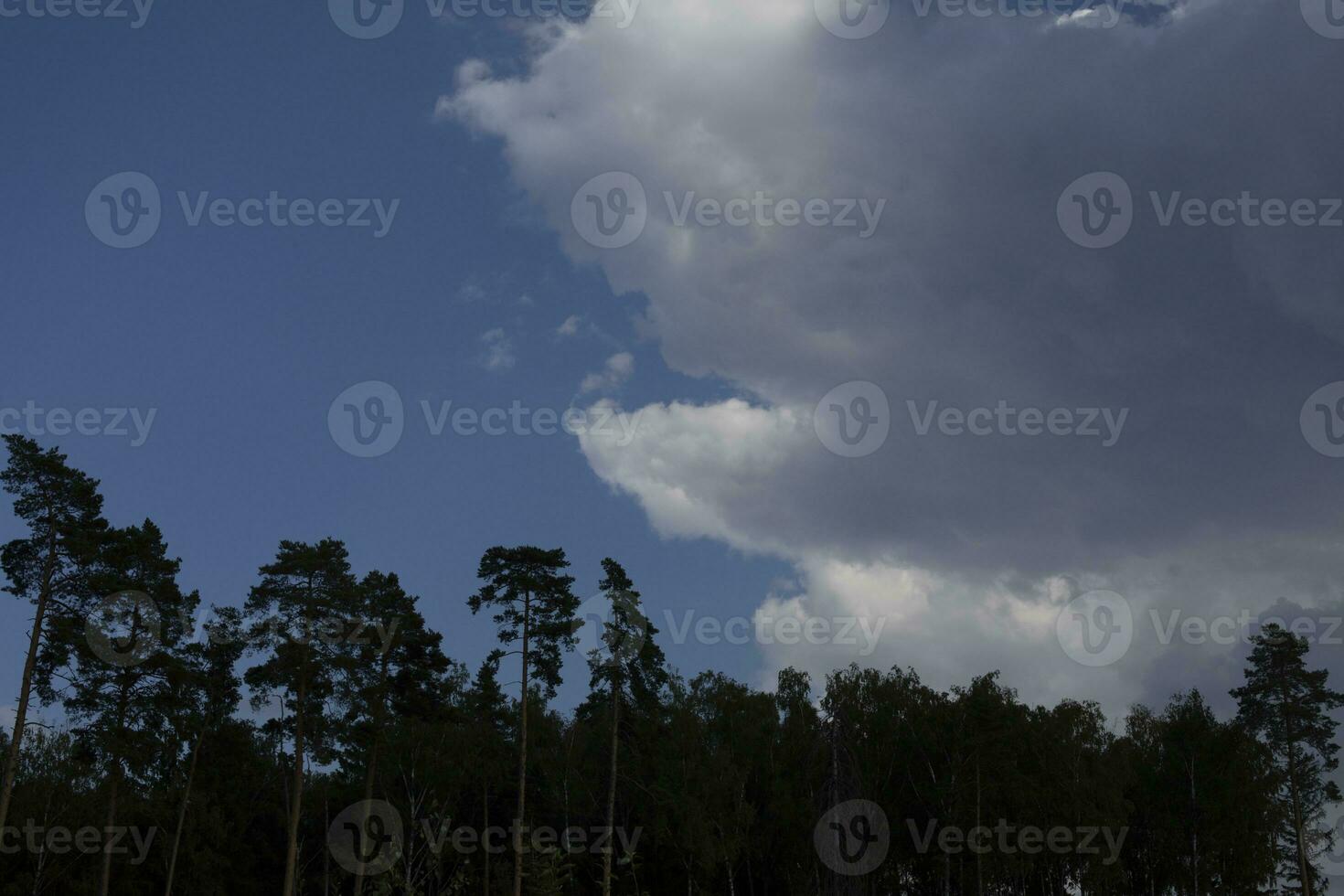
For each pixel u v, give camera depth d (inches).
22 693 1588.3
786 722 2773.1
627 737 2233.0
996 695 2564.0
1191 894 2792.8
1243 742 2797.7
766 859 2625.5
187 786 2267.5
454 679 2628.0
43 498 1676.9
